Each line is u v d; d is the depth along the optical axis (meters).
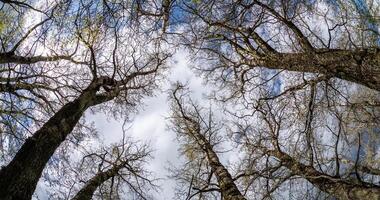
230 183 9.93
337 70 8.24
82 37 8.54
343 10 8.51
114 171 10.69
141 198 11.45
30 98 11.64
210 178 11.05
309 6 8.70
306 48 8.49
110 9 7.27
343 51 8.16
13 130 11.38
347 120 8.74
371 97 9.95
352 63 8.05
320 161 7.82
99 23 7.52
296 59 8.92
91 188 9.86
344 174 6.67
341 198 6.93
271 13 8.95
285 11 8.65
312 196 7.36
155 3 7.73
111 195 10.80
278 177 7.10
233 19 8.93
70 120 8.17
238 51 10.70
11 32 10.08
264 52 9.86
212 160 11.77
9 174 6.39
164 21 8.34
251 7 8.95
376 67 7.86
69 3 7.46
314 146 7.65
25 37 9.72
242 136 10.22
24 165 6.61
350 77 8.21
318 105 8.98
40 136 7.29
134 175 11.41
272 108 10.16
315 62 8.45
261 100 10.41
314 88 8.93
